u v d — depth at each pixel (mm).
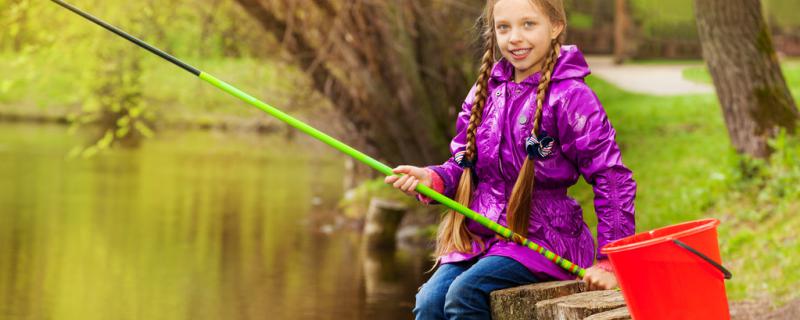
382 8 13062
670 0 30156
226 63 16609
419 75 13898
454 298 3469
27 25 14820
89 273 10211
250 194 16953
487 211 3572
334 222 14367
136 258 11102
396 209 13125
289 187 17984
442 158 14344
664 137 15648
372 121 14281
